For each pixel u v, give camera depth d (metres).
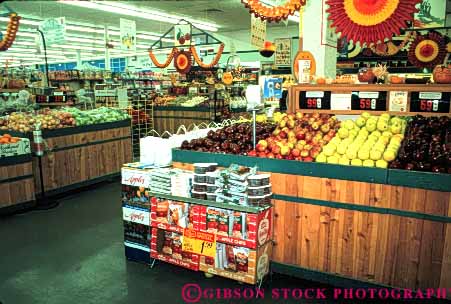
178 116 11.98
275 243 3.31
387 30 3.20
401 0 3.10
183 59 11.25
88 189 6.44
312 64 5.86
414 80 4.13
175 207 3.32
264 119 5.11
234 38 21.11
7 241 4.24
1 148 4.94
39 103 8.70
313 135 3.50
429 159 2.79
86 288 3.24
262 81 3.64
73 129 6.11
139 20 17.30
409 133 3.41
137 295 3.12
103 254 3.91
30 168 5.29
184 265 3.38
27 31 19.17
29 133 5.59
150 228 3.58
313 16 6.29
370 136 3.28
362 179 2.88
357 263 3.01
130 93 12.73
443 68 3.89
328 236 3.08
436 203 2.67
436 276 2.75
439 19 8.53
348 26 3.33
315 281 3.22
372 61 9.56
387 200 2.82
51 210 5.31
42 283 3.34
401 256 2.85
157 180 3.42
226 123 4.80
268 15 3.56
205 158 3.56
